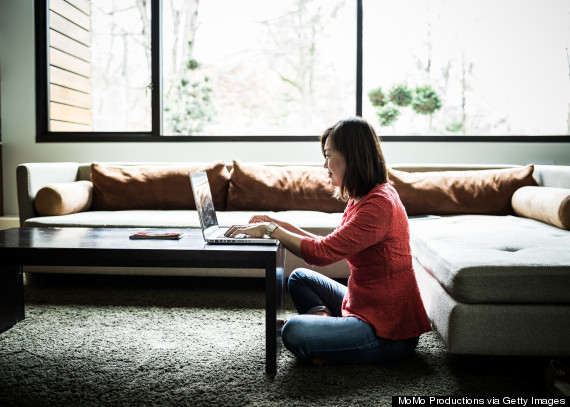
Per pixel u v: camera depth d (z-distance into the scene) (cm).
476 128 390
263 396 135
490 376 149
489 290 141
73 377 148
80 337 184
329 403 131
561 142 362
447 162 369
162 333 189
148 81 400
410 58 388
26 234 188
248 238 161
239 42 401
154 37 386
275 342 149
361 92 387
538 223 248
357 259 152
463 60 386
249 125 406
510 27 382
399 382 144
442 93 390
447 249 172
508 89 385
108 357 164
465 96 389
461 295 143
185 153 382
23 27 390
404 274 149
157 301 237
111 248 153
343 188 151
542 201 245
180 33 399
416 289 152
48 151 392
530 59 382
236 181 316
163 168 323
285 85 402
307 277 180
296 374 150
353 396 135
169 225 256
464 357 165
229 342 179
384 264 147
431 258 178
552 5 377
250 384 143
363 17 384
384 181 151
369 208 143
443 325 150
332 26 395
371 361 152
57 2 409
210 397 134
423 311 153
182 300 238
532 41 381
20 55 391
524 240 188
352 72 395
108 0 403
